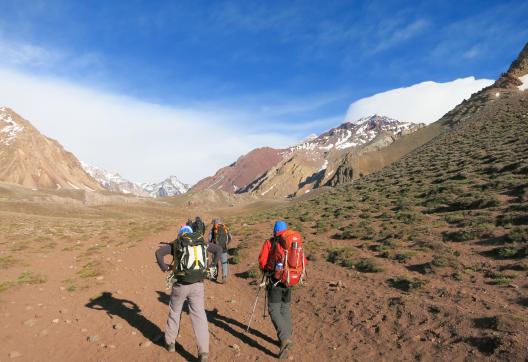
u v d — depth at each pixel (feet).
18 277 46.88
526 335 20.99
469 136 159.12
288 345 22.81
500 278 31.73
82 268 53.67
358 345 24.47
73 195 650.02
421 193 79.00
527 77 489.26
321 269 44.70
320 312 31.42
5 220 141.38
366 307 30.35
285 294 23.90
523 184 59.72
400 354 22.57
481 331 22.74
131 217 335.67
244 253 57.16
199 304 22.97
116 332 27.76
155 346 25.02
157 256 22.80
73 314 32.45
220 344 25.31
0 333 27.76
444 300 29.07
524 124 134.51
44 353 24.34
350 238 57.77
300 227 70.90
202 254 22.99
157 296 38.52
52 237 91.15
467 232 44.96
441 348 22.20
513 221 45.65
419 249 44.11
